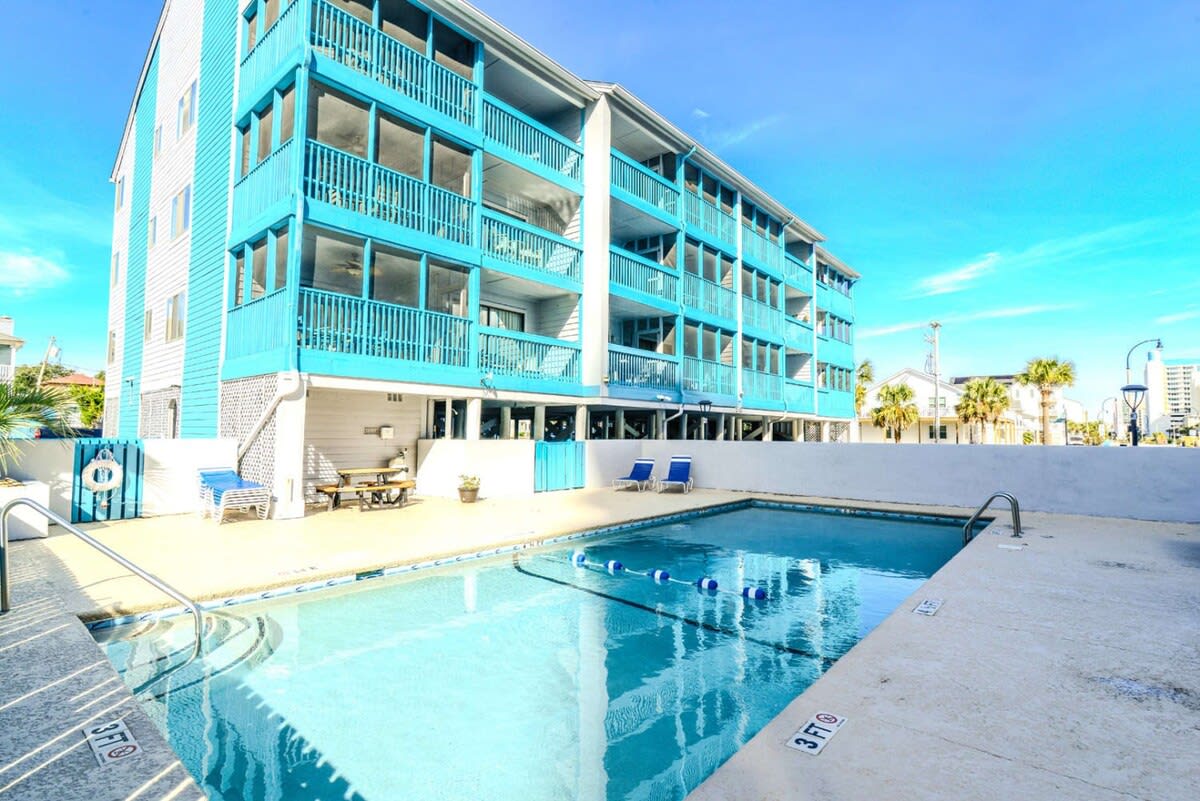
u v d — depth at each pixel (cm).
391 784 297
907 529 1062
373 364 1067
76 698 308
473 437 1270
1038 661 353
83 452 895
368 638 499
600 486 1481
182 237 1438
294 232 963
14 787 227
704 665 460
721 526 1084
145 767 245
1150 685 319
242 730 350
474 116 1309
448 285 1367
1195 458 947
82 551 680
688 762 320
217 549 704
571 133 1683
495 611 580
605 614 581
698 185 2030
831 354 2930
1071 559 656
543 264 1524
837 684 320
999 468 1127
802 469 1356
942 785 221
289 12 1038
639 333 1975
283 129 1195
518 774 308
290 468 951
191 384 1324
